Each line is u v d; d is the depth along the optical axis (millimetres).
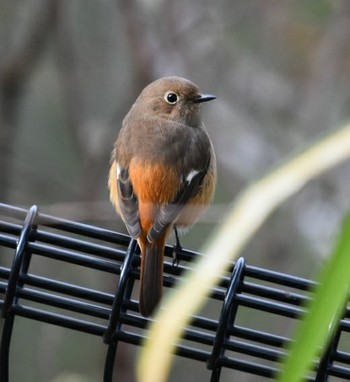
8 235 7047
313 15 13500
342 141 2133
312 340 2045
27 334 13773
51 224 6418
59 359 13406
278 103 13945
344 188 13109
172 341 2209
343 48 13367
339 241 2039
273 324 13055
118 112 13828
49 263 13500
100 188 13898
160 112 9023
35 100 14906
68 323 6406
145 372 2133
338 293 2033
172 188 7953
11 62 14117
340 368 6055
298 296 6129
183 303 2135
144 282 6625
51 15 14078
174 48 13641
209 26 13805
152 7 13633
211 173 8555
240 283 6172
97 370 13453
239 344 6207
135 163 8086
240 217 2131
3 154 14164
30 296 6383
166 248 7086
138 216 7574
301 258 13414
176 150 8258
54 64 14812
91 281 13586
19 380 13633
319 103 13406
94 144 13867
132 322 6402
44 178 14547
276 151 13781
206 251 2377
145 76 13562
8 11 14430
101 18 14539
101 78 14562
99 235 6539
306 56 13688
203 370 13641
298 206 13250
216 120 14055
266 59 14078
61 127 14859
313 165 2127
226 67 13969
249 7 13805
